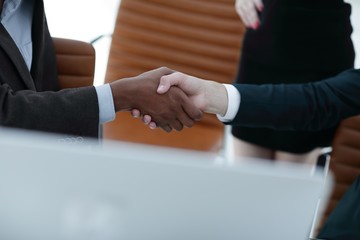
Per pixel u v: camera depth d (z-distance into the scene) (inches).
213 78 102.7
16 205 28.3
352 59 100.2
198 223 29.0
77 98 58.7
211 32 101.7
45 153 27.0
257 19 98.8
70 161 27.2
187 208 28.6
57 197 28.1
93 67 74.0
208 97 69.1
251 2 98.7
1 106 56.2
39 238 29.1
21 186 27.8
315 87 74.3
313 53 97.7
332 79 76.7
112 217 28.7
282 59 99.2
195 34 102.1
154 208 28.5
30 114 56.6
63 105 57.7
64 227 28.9
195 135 101.1
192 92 68.6
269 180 27.9
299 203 28.5
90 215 28.6
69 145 27.7
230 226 29.2
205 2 101.0
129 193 28.1
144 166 27.5
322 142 99.1
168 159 27.5
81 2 156.9
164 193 28.1
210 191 28.1
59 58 72.6
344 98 75.1
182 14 102.1
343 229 62.6
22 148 27.0
